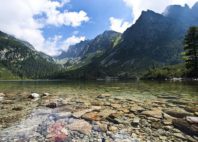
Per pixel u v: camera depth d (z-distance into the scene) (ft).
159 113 37.93
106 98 61.21
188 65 242.99
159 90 89.86
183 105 46.06
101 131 29.04
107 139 26.08
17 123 33.91
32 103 55.06
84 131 29.12
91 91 91.66
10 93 85.30
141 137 26.50
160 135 27.09
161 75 334.85
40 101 58.49
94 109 43.16
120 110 41.45
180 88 98.63
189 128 28.63
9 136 27.55
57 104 51.57
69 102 54.29
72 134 28.09
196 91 79.77
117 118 35.17
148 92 80.74
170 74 322.34
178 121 31.73
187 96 63.36
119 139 25.99
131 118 35.12
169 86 119.96
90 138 26.55
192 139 25.72
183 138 26.00
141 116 36.27
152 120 33.65
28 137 27.14
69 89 110.93
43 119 36.40
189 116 33.27
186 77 254.06
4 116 39.14
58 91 95.55
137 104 48.57
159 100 55.06
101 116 36.94
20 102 57.41
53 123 33.50
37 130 29.99
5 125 32.78
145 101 53.47
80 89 109.50
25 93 84.89
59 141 25.67
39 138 26.73
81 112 40.32
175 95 66.95
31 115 39.65
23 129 30.53
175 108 42.68
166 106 45.27
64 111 42.52
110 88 113.70
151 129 29.45
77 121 34.22
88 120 34.86
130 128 30.07
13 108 46.39
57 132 28.84
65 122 34.04
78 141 25.63
